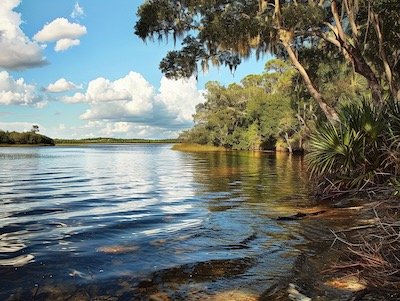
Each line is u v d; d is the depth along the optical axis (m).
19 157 48.00
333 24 18.42
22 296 4.52
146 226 8.30
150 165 32.09
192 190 14.66
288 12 14.45
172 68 19.61
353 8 14.45
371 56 17.03
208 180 18.41
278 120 53.81
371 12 13.68
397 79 15.51
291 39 15.24
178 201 11.92
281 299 4.29
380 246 4.88
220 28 15.62
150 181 18.70
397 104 10.48
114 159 43.97
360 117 10.62
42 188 15.94
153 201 12.03
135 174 23.12
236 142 67.25
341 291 4.41
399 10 13.37
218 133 69.81
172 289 4.66
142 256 6.02
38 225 8.48
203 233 7.54
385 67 13.95
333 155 10.62
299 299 4.27
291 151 50.81
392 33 14.11
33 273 5.27
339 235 6.92
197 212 9.91
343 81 29.42
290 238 6.96
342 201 10.33
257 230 7.69
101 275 5.18
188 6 16.47
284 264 5.52
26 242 6.95
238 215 9.33
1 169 27.75
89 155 56.50
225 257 5.93
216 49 18.55
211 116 69.62
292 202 11.07
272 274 5.12
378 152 10.05
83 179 20.19
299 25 14.86
